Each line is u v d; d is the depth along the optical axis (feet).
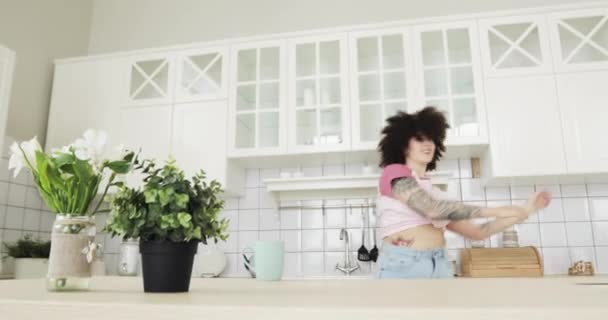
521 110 7.93
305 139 8.81
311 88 8.98
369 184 8.44
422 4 9.82
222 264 9.06
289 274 9.02
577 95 7.81
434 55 8.75
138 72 9.52
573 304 1.38
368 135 8.57
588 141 7.62
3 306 1.61
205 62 9.38
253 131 8.95
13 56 7.48
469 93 8.34
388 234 5.83
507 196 8.77
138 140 9.04
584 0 9.09
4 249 8.13
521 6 9.44
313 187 8.59
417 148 6.35
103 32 11.19
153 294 2.08
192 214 2.32
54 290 2.32
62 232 2.41
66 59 9.69
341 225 9.10
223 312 1.40
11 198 8.43
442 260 5.71
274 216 9.39
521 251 7.54
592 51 8.15
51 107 9.50
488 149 8.11
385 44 8.89
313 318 1.34
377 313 1.30
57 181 2.54
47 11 9.83
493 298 1.61
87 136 2.60
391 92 8.76
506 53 8.21
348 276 8.43
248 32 10.48
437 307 1.33
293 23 10.31
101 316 1.50
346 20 10.09
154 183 2.30
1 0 8.68
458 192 8.91
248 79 9.32
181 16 10.89
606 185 8.50
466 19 8.42
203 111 8.96
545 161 7.68
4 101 7.23
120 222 2.27
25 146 2.61
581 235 8.39
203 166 8.71
